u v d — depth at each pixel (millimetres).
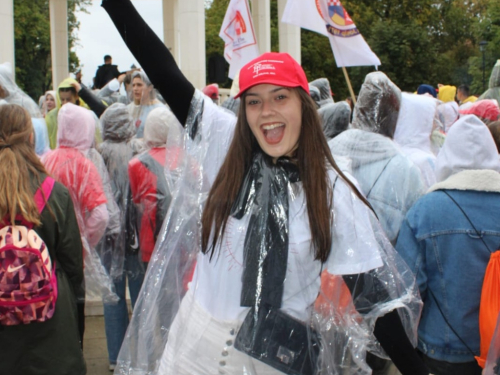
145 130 3799
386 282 1816
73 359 2701
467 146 2627
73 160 3551
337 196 1802
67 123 3598
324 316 1823
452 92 9273
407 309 1938
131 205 3904
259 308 1792
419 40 31281
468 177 2576
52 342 2637
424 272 2562
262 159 1893
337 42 4547
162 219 3715
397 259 2021
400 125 3664
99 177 3617
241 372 1805
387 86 3168
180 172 2289
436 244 2529
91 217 3551
